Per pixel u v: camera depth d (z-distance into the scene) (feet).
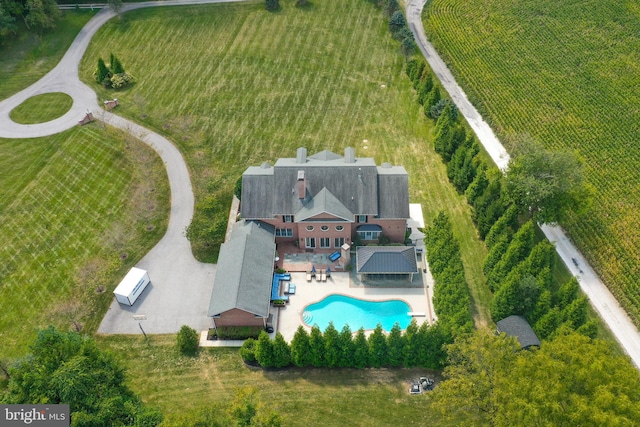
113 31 401.90
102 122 320.91
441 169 291.38
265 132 314.35
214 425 155.22
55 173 287.89
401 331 210.59
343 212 232.12
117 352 204.13
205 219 246.68
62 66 372.58
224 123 320.91
